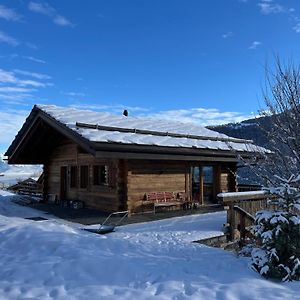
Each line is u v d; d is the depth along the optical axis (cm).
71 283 571
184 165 1566
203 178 1692
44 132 1606
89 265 633
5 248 750
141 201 1378
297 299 511
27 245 749
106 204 1413
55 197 1717
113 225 1125
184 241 900
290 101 825
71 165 1648
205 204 1650
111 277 598
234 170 1766
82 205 1540
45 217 1278
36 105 1521
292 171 799
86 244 769
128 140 1266
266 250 634
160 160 1466
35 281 580
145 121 1880
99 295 524
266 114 891
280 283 589
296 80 841
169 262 689
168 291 542
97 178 1495
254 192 1086
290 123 809
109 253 718
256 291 536
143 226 1116
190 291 543
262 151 889
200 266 670
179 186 1537
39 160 1809
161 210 1448
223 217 1290
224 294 525
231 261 704
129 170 1345
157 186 1445
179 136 1614
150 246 817
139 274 611
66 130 1291
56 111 1516
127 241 844
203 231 1025
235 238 1018
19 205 1631
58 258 673
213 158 1555
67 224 1136
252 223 1062
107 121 1573
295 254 611
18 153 1698
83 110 1752
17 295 530
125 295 525
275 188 656
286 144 830
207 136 1742
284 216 620
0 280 586
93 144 1152
